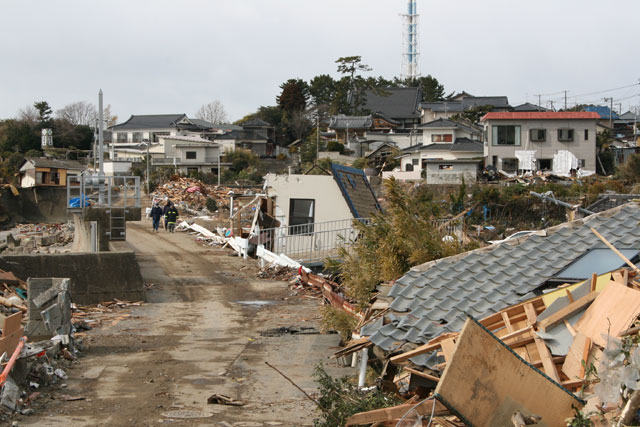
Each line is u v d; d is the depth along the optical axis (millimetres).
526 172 60031
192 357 12492
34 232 48469
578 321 6824
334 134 87125
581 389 5723
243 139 92500
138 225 42156
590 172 58938
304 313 17500
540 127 60594
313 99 113250
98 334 14594
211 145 80438
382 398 7426
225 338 14375
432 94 114375
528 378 5500
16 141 92188
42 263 17891
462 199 42781
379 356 8500
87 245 24328
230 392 10117
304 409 9234
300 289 21047
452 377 5305
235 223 36500
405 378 7922
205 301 19234
